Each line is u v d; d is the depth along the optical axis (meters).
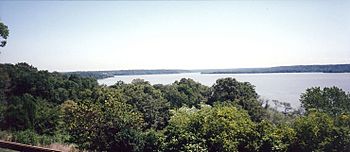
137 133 16.91
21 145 5.91
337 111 17.53
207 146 15.52
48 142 15.95
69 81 39.78
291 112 30.09
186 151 15.03
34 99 31.30
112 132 17.09
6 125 22.92
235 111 16.98
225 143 15.08
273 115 30.56
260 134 15.70
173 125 16.52
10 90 33.88
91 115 17.42
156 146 16.41
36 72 39.16
